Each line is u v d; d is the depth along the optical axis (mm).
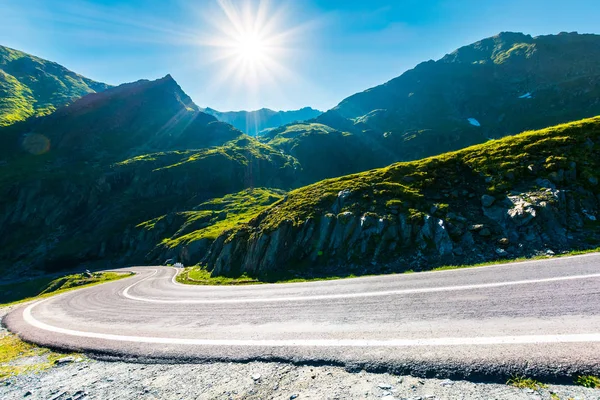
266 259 24969
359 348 8016
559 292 9445
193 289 24250
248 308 13773
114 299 23844
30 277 102250
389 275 16297
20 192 132250
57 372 9609
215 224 101625
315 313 11438
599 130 24062
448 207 21641
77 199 140125
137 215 133500
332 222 24469
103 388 8070
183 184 153625
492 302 9555
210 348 9508
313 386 6723
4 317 20594
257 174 182000
